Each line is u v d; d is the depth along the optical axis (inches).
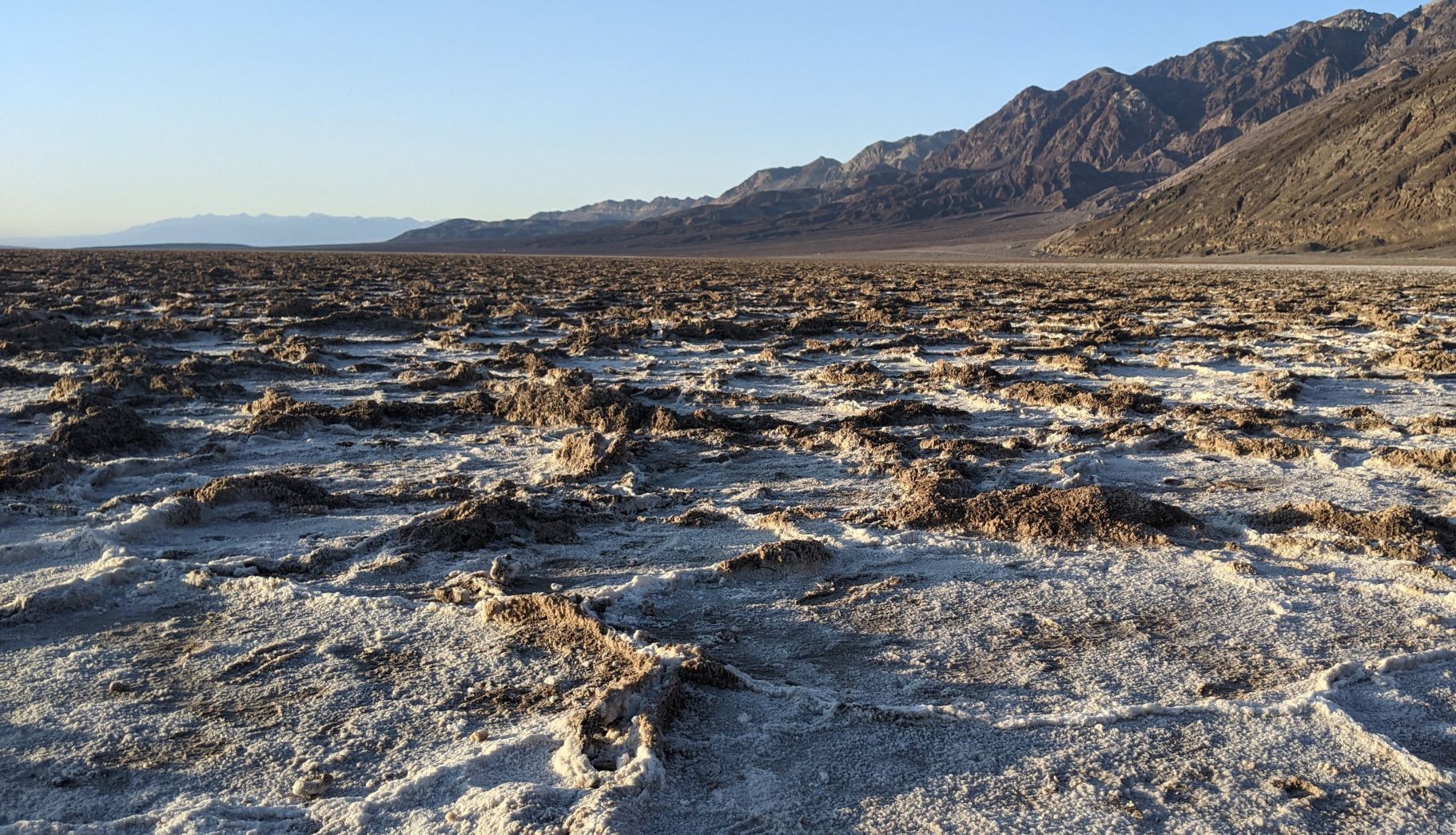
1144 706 169.5
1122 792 145.1
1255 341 803.4
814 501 311.7
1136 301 1246.3
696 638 203.5
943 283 1729.8
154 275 1656.0
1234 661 190.9
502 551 257.1
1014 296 1373.0
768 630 208.2
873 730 163.6
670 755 153.6
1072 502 272.5
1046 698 175.8
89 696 176.4
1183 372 627.2
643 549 262.7
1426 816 139.6
